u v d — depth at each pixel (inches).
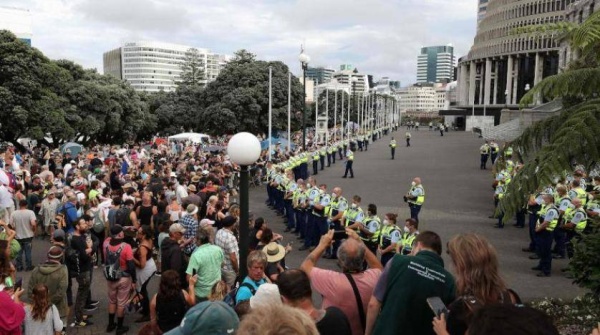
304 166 1130.7
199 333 123.9
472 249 136.3
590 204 495.2
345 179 1182.3
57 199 589.6
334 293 174.9
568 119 292.8
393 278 154.9
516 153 344.2
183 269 353.1
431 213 780.0
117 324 349.4
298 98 2246.6
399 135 3154.5
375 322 158.9
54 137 1637.6
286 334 80.7
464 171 1309.1
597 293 316.5
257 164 1128.2
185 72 3607.3
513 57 4082.2
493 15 4271.7
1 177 573.6
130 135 2105.1
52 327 259.3
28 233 499.8
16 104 1391.5
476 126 3806.6
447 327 126.5
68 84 1659.7
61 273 315.6
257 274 245.3
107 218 516.4
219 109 2092.8
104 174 746.8
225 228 366.9
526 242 605.6
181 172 792.9
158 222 480.7
